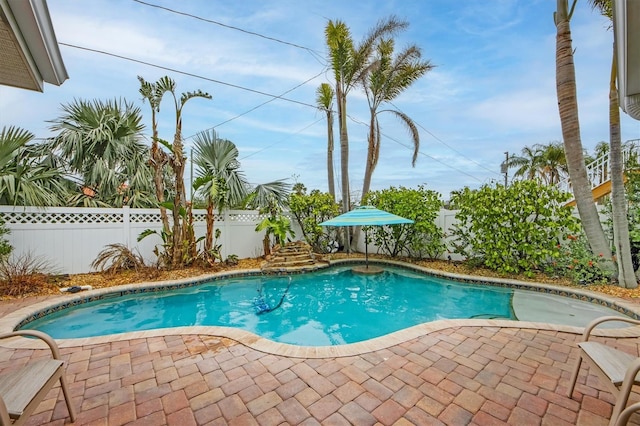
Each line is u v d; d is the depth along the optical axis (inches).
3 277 224.2
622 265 214.7
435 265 326.0
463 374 107.7
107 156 349.1
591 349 86.5
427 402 91.9
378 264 367.2
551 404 90.0
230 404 91.8
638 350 124.0
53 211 267.3
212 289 271.4
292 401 93.0
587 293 210.8
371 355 123.1
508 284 250.4
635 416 83.3
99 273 281.6
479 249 293.3
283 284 291.4
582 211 232.2
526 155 826.2
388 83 401.7
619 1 71.7
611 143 215.9
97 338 142.3
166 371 111.8
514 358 119.6
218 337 143.3
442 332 146.6
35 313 184.7
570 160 235.0
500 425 81.3
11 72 82.0
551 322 183.5
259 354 125.2
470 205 292.8
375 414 86.6
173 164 289.3
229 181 356.2
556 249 249.0
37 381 72.3
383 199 386.0
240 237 385.7
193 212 350.6
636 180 238.1
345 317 210.4
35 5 58.9
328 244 430.9
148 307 227.8
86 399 94.5
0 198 246.5
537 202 253.9
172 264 299.7
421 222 338.6
